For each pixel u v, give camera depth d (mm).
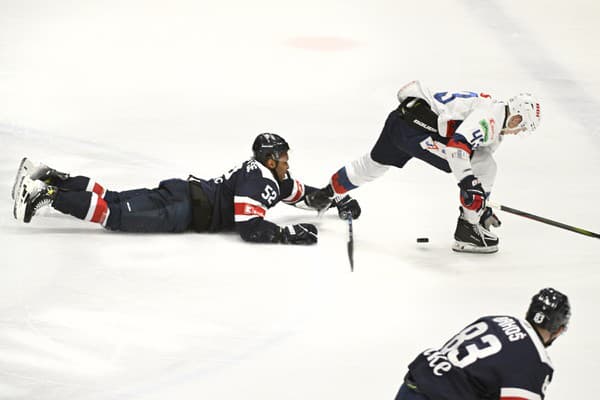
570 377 17359
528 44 47750
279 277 21656
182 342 18438
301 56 45250
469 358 13273
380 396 16578
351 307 20172
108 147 31828
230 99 38344
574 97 38750
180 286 20984
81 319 19281
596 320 19750
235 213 23641
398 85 40438
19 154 30594
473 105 22781
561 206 27125
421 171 30484
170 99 38188
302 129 34438
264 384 16922
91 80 40812
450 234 25062
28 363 17531
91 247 23141
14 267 21797
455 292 21141
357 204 26156
